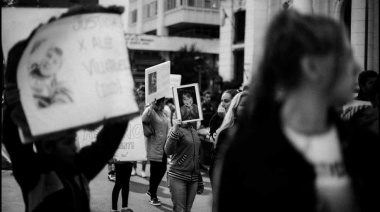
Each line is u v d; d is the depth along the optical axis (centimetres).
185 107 595
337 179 168
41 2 323
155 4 4881
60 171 271
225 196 167
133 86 285
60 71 268
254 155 162
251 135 167
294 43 164
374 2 2056
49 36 269
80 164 280
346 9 2217
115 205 750
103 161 287
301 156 164
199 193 646
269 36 172
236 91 685
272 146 162
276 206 159
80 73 271
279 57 166
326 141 172
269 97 171
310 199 163
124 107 278
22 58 268
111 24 284
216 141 517
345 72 168
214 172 516
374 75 402
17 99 265
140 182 1106
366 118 267
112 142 287
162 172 852
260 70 172
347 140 184
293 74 165
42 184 275
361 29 2069
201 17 4591
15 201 764
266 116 170
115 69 280
